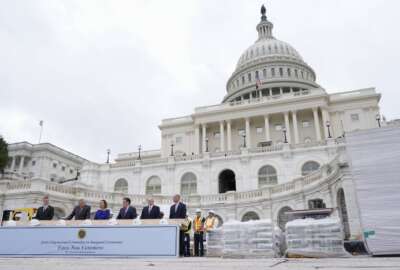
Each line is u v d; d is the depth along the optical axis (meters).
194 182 37.66
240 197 29.58
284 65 86.50
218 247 10.62
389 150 9.80
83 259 8.67
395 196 9.32
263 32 104.06
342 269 5.38
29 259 8.65
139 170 39.78
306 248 9.32
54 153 76.00
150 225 9.55
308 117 60.59
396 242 8.92
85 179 40.66
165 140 67.81
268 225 9.72
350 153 10.20
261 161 36.19
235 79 92.38
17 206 25.19
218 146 63.91
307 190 24.62
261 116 60.94
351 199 18.09
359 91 59.81
